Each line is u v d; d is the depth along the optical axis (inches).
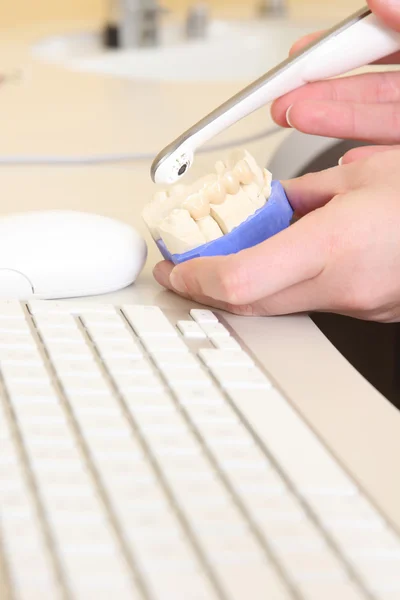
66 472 10.4
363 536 9.4
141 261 18.8
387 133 24.2
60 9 66.6
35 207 23.6
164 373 13.3
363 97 24.2
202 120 19.5
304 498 10.1
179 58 58.2
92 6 67.2
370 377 35.4
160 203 18.8
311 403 13.0
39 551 9.0
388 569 8.8
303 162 28.8
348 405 13.1
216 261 16.3
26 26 62.8
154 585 8.5
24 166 28.1
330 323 34.5
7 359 13.4
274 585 8.6
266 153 29.2
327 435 12.0
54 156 28.2
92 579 8.6
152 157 28.7
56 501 9.8
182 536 9.3
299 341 15.9
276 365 14.5
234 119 20.1
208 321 16.3
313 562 8.9
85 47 58.4
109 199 24.8
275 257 16.0
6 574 8.9
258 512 9.7
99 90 40.4
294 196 19.3
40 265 17.4
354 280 16.9
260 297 16.2
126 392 12.5
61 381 12.7
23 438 11.1
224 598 8.4
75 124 33.4
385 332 35.2
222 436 11.3
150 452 10.9
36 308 15.8
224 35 62.6
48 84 41.8
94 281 18.0
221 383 13.1
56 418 11.7
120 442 11.1
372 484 10.6
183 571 8.7
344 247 16.5
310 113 23.6
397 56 25.7
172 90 40.7
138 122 33.8
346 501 10.1
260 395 12.9
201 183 18.6
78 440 11.2
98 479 10.3
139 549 9.0
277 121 24.4
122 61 55.9
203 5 63.1
